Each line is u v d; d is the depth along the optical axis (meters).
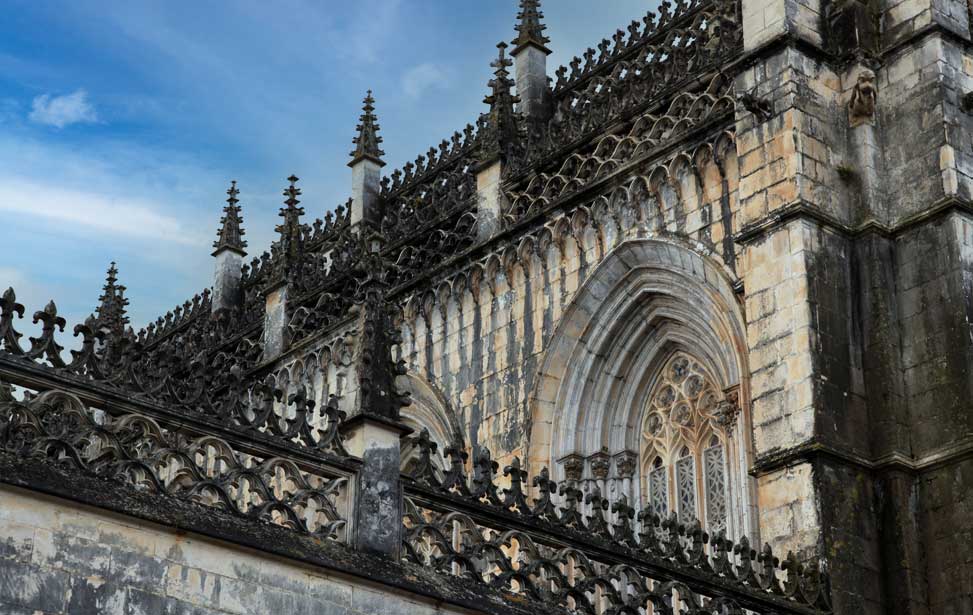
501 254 42.59
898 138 34.94
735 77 36.22
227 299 56.00
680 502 38.88
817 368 32.19
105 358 24.44
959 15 36.00
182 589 22.56
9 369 22.39
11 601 21.02
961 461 31.23
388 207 49.50
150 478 23.12
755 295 33.75
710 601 28.88
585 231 40.72
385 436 26.09
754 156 35.16
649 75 40.91
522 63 46.00
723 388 37.56
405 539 25.61
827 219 33.75
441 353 43.81
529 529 27.17
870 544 31.34
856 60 35.47
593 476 40.03
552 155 42.53
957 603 30.50
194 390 24.44
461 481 26.95
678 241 38.19
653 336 40.25
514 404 41.28
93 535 22.00
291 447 24.95
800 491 31.31
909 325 33.16
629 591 34.97
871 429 32.44
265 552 23.52
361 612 24.30
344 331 46.38
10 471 21.52
